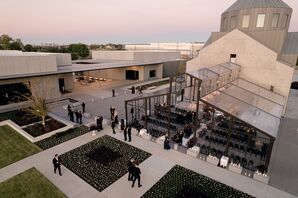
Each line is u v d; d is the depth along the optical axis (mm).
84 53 85250
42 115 18703
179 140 16312
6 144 16062
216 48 26984
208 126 19016
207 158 13695
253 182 11742
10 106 24562
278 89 23484
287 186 11484
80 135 17688
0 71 22766
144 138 17078
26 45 89875
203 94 15070
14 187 11156
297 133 18672
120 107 26453
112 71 48688
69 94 32906
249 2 31141
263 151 14227
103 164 13359
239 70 25125
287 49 26953
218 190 11023
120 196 10609
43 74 26172
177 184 11516
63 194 10672
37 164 13398
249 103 16672
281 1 30406
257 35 27078
